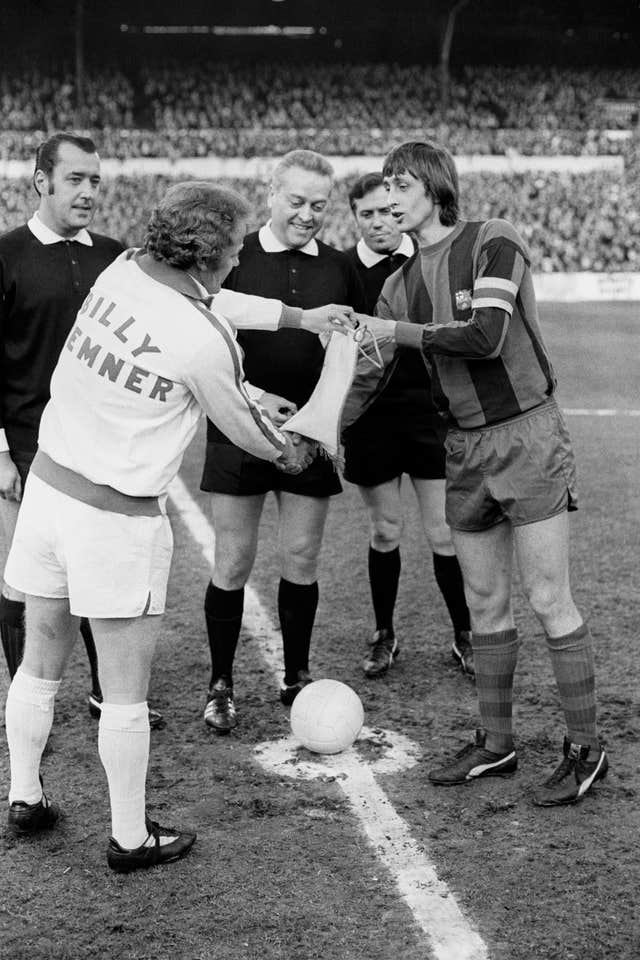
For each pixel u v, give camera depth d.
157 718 4.00
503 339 3.23
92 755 3.74
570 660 3.40
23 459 3.85
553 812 3.33
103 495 2.84
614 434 10.24
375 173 4.47
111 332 2.83
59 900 2.86
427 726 3.99
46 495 2.93
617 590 5.62
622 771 3.59
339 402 3.43
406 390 4.39
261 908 2.81
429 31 37.53
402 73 36.41
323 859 3.06
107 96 34.06
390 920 2.76
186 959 2.59
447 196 3.33
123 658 2.92
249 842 3.16
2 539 6.62
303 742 3.72
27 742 3.10
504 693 3.54
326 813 3.34
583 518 7.20
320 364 4.01
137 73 35.81
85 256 3.84
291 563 4.08
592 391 12.99
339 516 7.33
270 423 3.09
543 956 2.60
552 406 3.37
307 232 3.89
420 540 6.70
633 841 3.14
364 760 3.71
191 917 2.77
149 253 2.88
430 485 4.47
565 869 2.99
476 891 2.88
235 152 31.22
